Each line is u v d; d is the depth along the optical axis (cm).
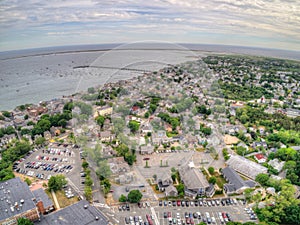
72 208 6894
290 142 11794
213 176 8094
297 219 6662
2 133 12950
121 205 7094
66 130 13588
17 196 6969
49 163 10256
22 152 11112
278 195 7556
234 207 7388
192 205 7275
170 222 6681
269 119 14275
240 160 9506
